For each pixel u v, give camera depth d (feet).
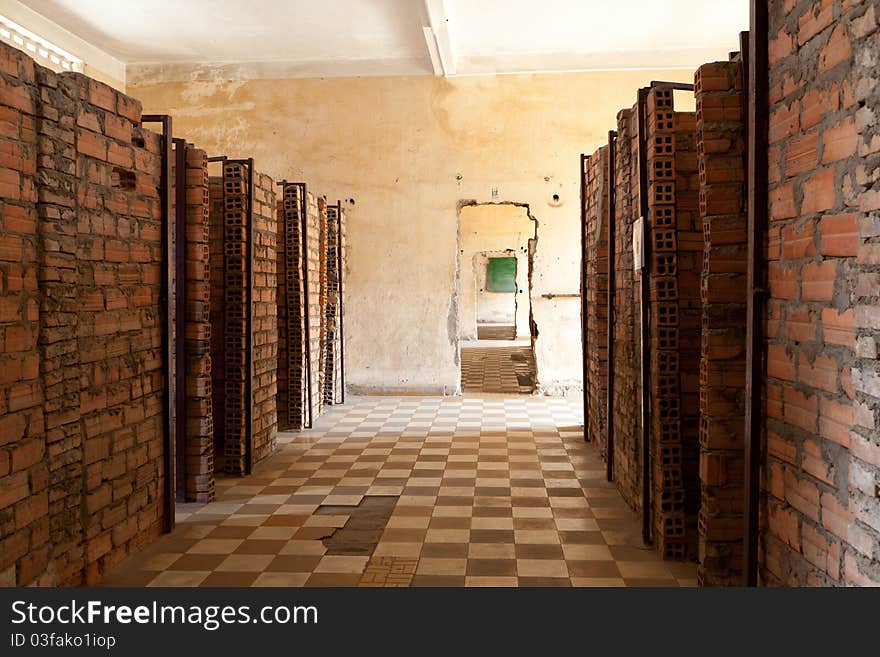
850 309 6.75
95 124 12.10
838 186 6.98
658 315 13.47
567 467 20.34
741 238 11.23
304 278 26.08
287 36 31.37
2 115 9.68
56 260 10.77
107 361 12.55
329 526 15.46
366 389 34.53
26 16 28.19
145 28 30.42
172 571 12.89
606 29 30.48
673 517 13.37
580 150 33.42
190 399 17.16
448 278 34.01
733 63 11.22
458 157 33.81
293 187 25.25
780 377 8.30
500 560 13.41
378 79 34.01
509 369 43.65
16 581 9.80
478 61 33.40
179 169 16.67
